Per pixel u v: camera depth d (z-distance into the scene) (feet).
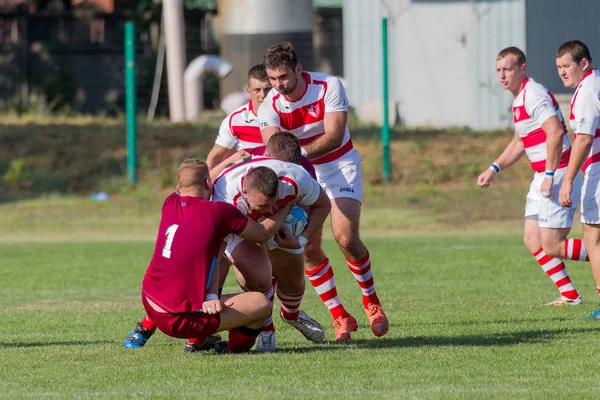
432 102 350.43
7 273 141.59
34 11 417.28
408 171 269.23
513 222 211.82
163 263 72.33
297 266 79.10
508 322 91.30
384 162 263.70
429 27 348.59
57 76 387.96
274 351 78.23
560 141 96.99
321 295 84.99
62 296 118.11
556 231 100.58
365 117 350.84
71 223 220.23
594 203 92.22
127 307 108.17
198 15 416.46
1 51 388.98
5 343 84.38
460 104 347.56
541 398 60.34
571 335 82.74
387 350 77.51
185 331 72.64
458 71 347.15
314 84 85.97
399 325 91.86
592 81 90.53
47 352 79.36
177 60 344.08
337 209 87.30
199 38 418.31
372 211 229.45
